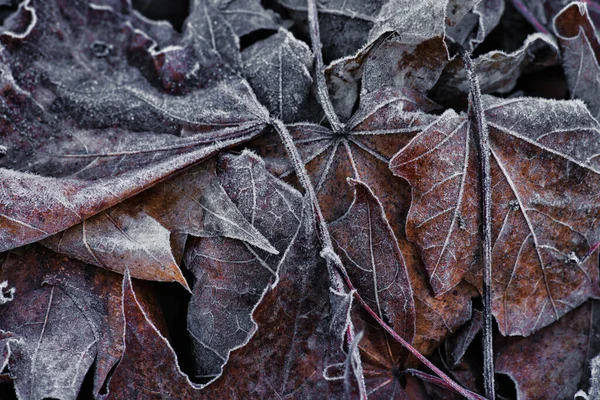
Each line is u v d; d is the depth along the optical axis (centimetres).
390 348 36
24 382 35
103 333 35
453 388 36
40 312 35
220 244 36
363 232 36
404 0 37
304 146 37
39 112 37
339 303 35
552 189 37
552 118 37
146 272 35
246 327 36
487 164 36
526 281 37
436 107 38
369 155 37
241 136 37
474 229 36
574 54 39
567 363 37
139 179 36
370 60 37
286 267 35
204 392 35
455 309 36
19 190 35
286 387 35
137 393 35
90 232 36
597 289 37
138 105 37
